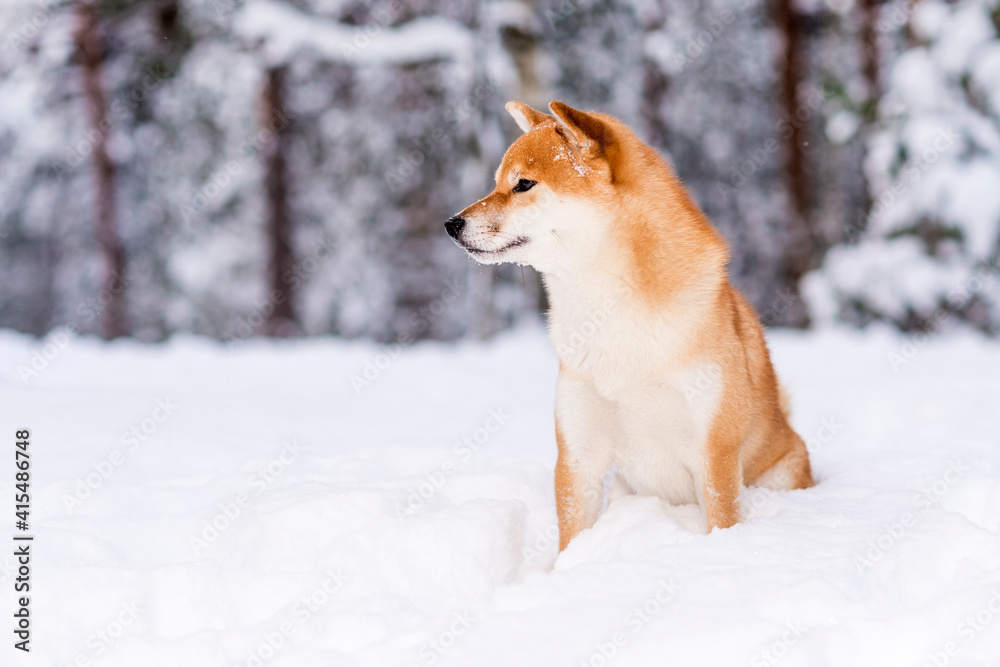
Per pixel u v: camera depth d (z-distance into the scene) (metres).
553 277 3.80
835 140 13.53
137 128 17.72
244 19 14.26
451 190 17.20
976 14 11.75
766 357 4.10
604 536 3.51
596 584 2.75
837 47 14.23
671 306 3.46
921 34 11.96
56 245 20.58
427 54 13.11
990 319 13.40
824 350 9.73
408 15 14.05
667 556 2.97
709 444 3.52
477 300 13.43
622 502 3.87
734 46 16.98
